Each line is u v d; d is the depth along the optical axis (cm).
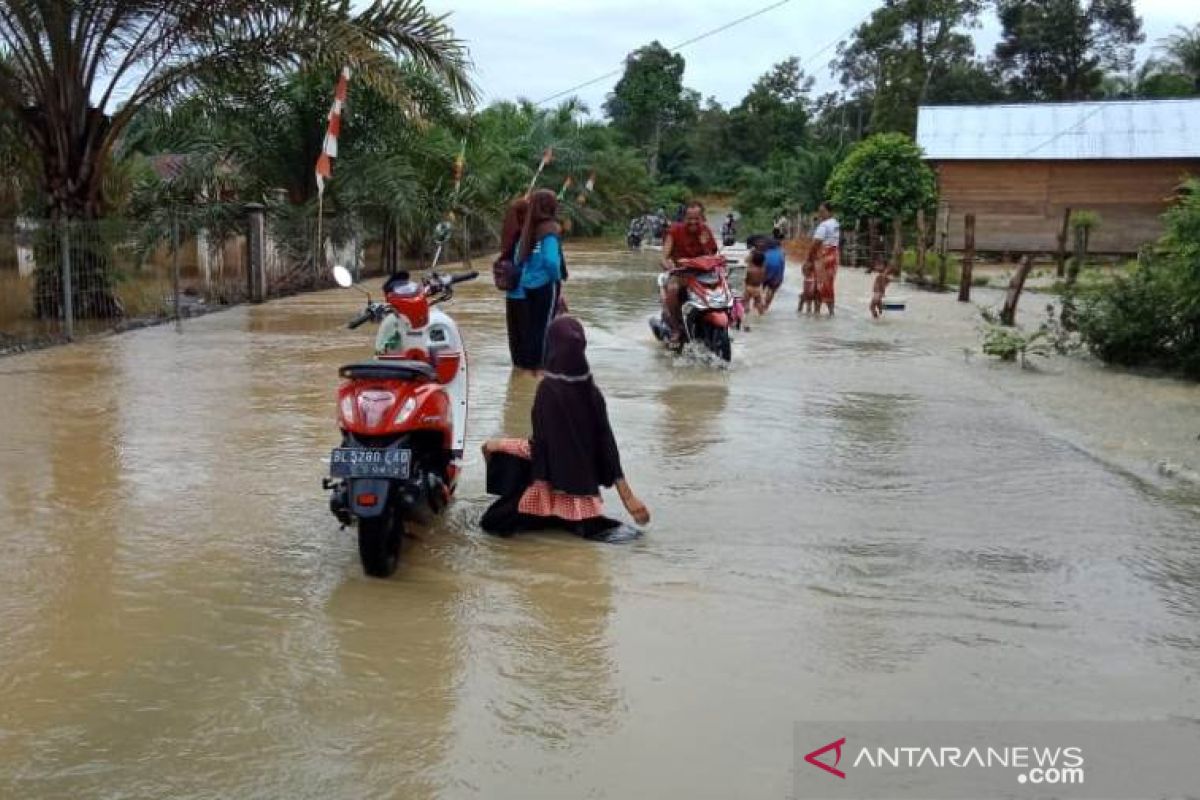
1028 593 435
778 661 370
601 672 361
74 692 343
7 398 812
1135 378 955
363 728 321
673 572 456
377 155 1945
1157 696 346
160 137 1755
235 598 424
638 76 6400
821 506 553
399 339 537
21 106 1281
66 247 1145
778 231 1491
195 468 616
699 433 715
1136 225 2795
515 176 3309
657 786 291
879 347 1147
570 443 496
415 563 468
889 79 5034
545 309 872
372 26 1335
